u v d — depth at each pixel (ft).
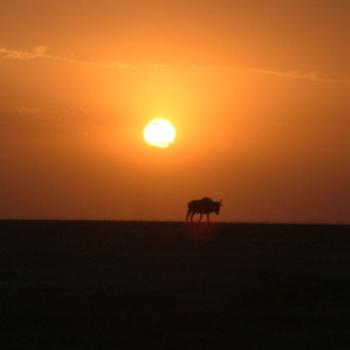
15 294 431.02
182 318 372.79
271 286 468.75
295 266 560.20
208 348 318.45
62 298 419.95
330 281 490.08
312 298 434.30
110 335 337.11
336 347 323.78
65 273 517.96
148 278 496.23
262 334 343.05
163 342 326.24
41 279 491.31
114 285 464.65
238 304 411.75
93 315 377.09
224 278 497.87
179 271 529.86
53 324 357.20
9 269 533.96
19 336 335.06
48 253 624.18
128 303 408.87
